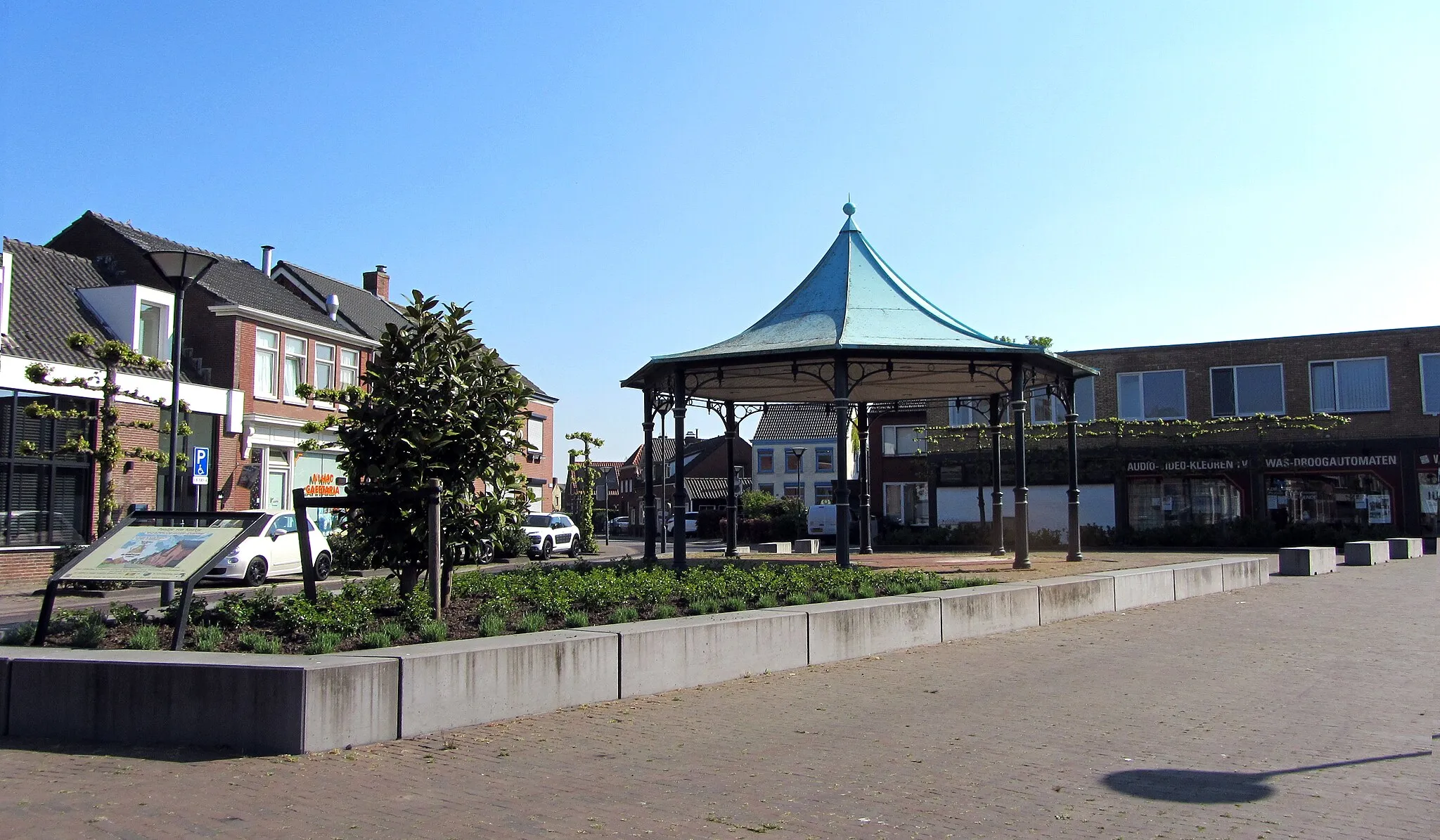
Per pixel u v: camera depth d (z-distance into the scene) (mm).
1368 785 6301
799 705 8664
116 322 29453
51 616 9477
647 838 5305
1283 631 13289
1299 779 6445
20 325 26844
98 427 26984
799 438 73875
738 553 26422
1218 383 39250
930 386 23531
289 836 5285
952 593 12781
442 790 6137
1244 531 34219
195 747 7082
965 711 8461
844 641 10984
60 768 6566
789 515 50250
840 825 5535
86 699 7324
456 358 10977
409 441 10383
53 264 30562
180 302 18453
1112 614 15234
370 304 42844
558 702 8398
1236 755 7051
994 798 6035
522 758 6887
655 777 6445
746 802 5938
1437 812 5750
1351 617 14617
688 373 19750
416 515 10516
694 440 96938
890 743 7367
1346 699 8930
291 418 34219
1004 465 41188
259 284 36312
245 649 8422
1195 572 17859
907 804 5902
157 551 8711
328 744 7020
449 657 7688
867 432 26047
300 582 25391
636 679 8984
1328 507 36688
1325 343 37656
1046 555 26469
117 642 8461
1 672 7496
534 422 52844
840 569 15398
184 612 8375
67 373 26109
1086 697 9047
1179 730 7777
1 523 24562
